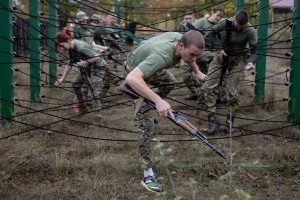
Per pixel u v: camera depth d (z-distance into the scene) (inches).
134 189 175.9
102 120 285.9
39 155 204.2
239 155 214.5
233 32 248.2
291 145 229.0
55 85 295.9
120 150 222.4
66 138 241.1
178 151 217.0
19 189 175.0
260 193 175.6
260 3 318.3
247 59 259.3
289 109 267.1
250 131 240.7
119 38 407.8
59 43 274.2
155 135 247.1
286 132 252.8
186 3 794.2
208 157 210.4
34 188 176.2
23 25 354.0
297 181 187.8
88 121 278.5
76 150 216.5
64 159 198.4
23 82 427.2
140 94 148.9
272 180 188.1
